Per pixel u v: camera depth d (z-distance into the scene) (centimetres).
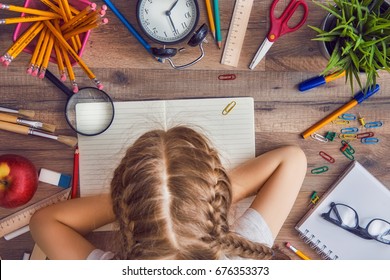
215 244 77
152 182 76
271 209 93
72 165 95
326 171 98
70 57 89
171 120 96
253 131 97
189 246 76
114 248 94
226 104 96
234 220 95
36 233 90
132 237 77
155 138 79
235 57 95
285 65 96
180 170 76
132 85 95
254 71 96
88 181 95
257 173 94
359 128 98
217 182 80
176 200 75
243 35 95
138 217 76
